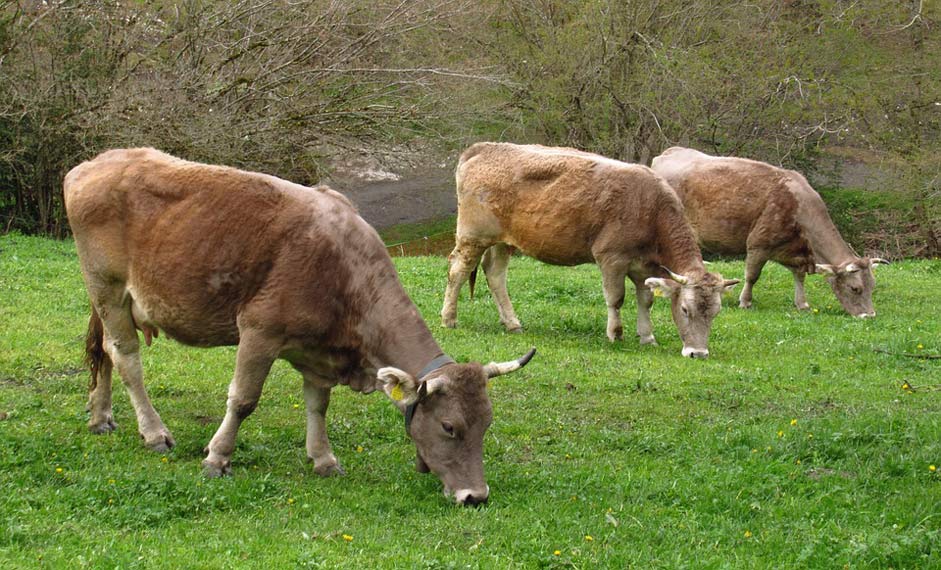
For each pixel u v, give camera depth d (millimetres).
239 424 7891
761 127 31344
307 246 7652
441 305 16078
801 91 29266
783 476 8320
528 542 6758
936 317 16766
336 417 9719
